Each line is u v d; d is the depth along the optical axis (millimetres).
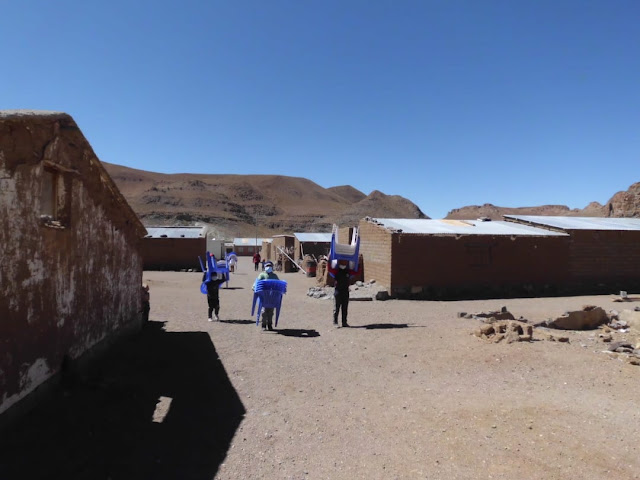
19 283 4582
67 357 5871
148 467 4199
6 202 4312
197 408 5801
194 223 139375
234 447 4734
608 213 57031
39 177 5035
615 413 5445
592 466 4246
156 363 7809
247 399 6184
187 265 35281
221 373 7359
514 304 16219
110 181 7602
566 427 5066
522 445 4672
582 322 10797
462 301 17172
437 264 18203
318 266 24016
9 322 4367
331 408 5855
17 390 4539
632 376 6820
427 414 5574
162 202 165250
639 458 4383
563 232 20688
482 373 7176
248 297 19219
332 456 4555
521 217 24172
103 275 7715
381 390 6551
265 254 55938
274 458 4508
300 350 8930
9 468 3797
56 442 4352
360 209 182375
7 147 4320
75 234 6309
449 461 4406
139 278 10516
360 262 21344
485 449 4617
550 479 4039
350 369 7621
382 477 4145
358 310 14680
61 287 5758
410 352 8625
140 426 5105
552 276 19734
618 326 10680
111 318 8250
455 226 21594
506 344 8578
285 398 6238
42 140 5059
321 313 14023
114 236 8367
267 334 10523
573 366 7320
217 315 12672
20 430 4402
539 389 6367
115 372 7043
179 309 14930
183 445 4719
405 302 16812
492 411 5566
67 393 5504
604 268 20516
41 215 5215
